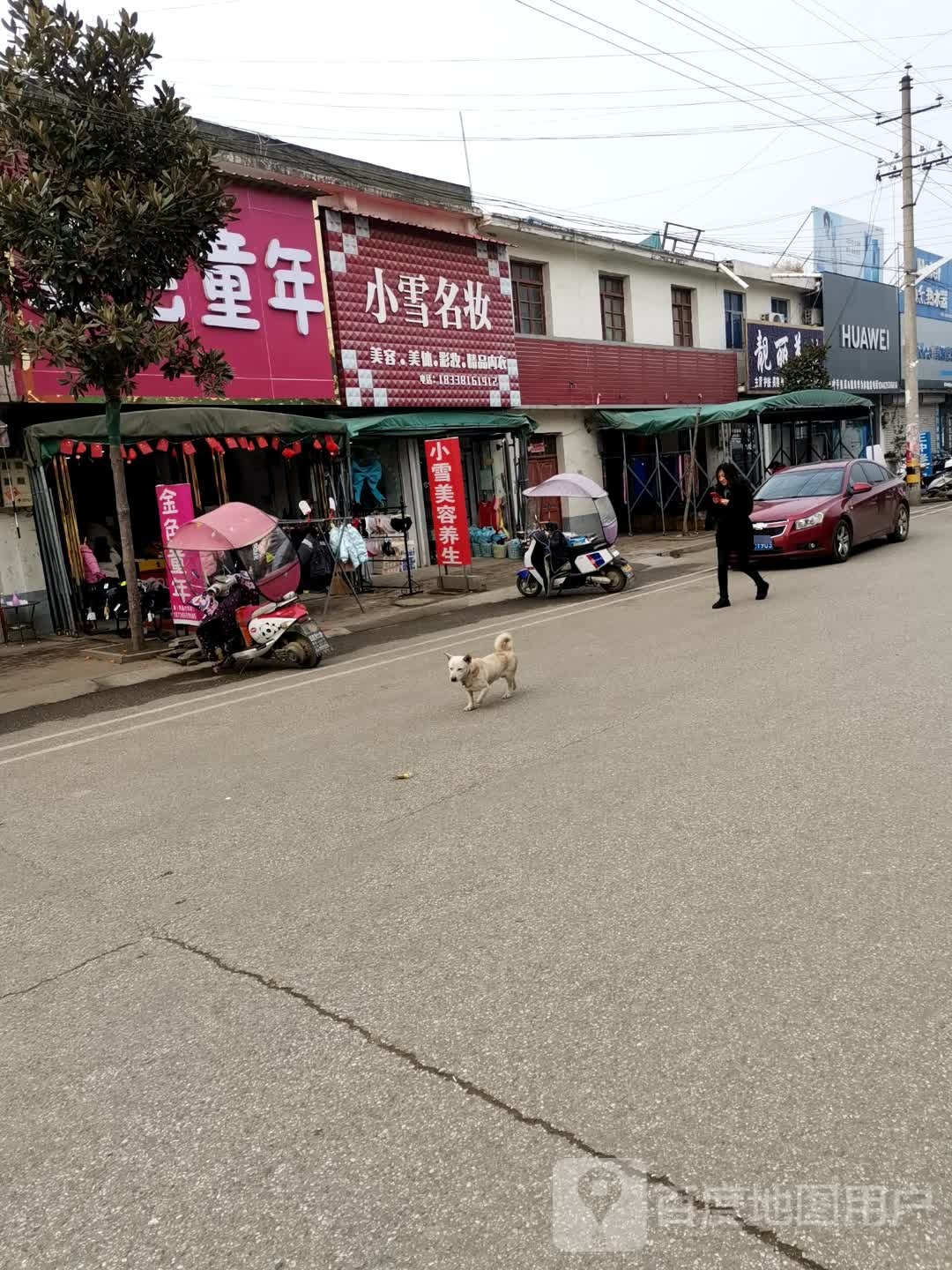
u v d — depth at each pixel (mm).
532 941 3340
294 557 10781
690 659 7723
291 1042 2879
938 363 35531
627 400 21641
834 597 10172
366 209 16250
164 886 4156
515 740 5879
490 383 18000
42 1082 2805
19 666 10406
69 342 8789
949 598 9375
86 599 12219
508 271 18375
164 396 12867
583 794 4770
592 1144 2340
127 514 10305
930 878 3531
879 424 31766
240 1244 2133
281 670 9484
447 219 17609
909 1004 2785
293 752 6172
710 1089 2492
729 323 25562
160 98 9227
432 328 16812
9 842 4949
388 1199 2221
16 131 8703
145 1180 2361
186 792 5527
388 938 3471
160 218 8773
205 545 8906
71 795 5727
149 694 8828
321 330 14938
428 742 6066
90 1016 3145
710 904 3484
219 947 3537
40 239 8516
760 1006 2830
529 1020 2873
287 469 15695
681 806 4465
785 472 14602
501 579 15516
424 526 17641
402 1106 2539
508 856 4090
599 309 21359
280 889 4000
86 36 8938
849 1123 2334
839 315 29203
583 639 9328
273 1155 2400
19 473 12070
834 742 5188
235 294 13703
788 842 3953
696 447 23859
